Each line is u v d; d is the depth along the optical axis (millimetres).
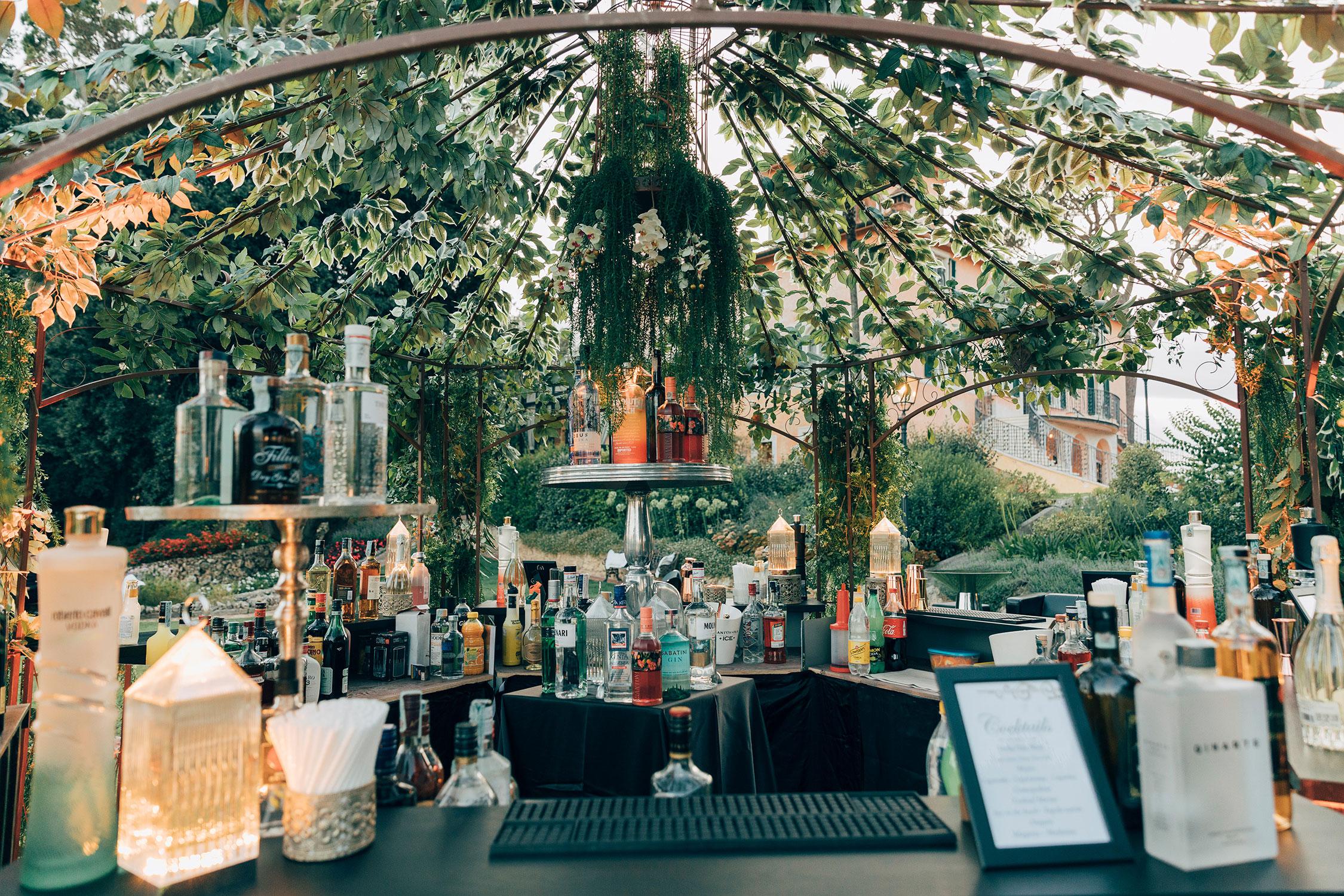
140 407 13000
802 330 4703
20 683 2426
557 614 2721
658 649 2484
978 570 9953
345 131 2514
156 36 2059
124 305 3240
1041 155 2857
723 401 2963
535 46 2891
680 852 1072
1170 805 1016
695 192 2830
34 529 2586
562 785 2557
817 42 2574
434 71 2359
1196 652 1064
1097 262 3387
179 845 1012
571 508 13516
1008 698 1134
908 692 3076
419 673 3209
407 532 3746
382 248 3822
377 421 1482
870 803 1229
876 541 4238
